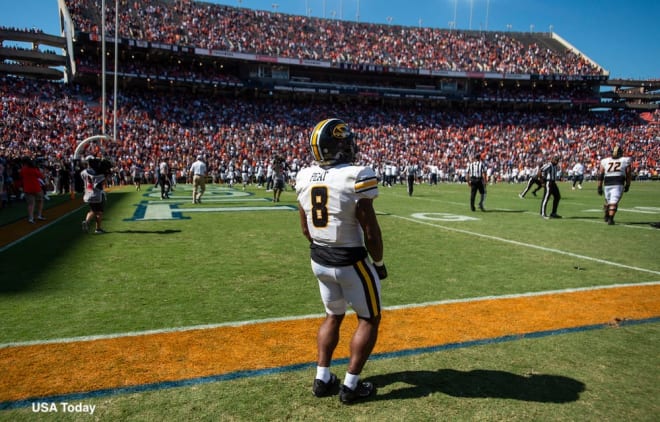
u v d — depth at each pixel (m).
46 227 10.17
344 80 50.09
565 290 5.20
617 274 6.01
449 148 44.16
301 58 45.44
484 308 4.52
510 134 48.00
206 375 3.06
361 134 43.53
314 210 2.76
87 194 9.16
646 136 48.91
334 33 52.62
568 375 3.12
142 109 37.16
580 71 54.62
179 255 7.12
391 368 3.23
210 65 44.78
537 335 3.83
